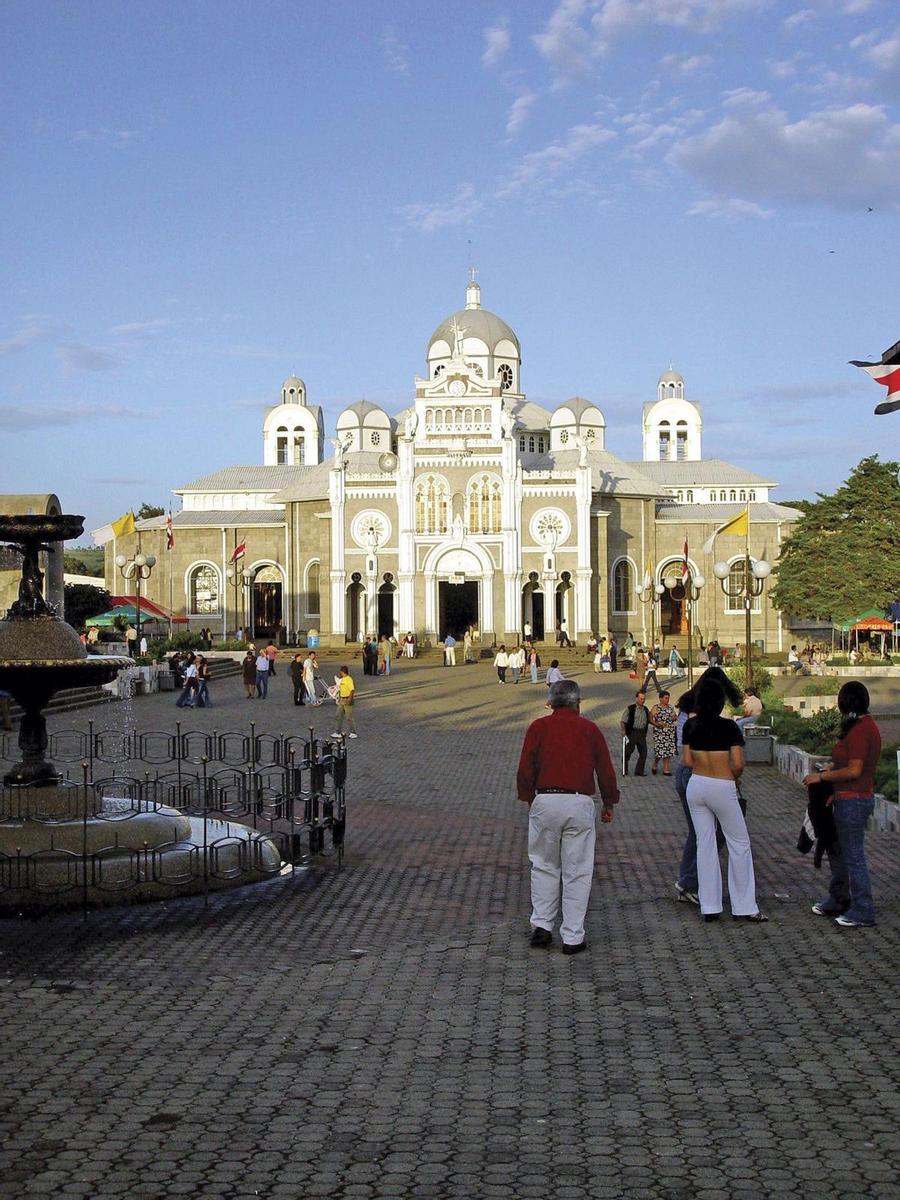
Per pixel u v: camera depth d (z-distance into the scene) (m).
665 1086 9.80
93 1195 8.05
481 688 61.41
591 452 103.38
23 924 15.44
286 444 117.88
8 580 53.38
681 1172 8.31
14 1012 11.82
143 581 101.31
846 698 14.93
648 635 96.56
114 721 44.41
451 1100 9.55
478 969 13.20
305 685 51.44
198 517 102.81
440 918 15.66
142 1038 11.05
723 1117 9.20
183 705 50.97
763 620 97.31
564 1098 9.57
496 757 34.53
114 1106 9.48
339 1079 10.00
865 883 14.68
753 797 26.61
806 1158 8.50
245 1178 8.27
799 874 18.23
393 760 33.72
